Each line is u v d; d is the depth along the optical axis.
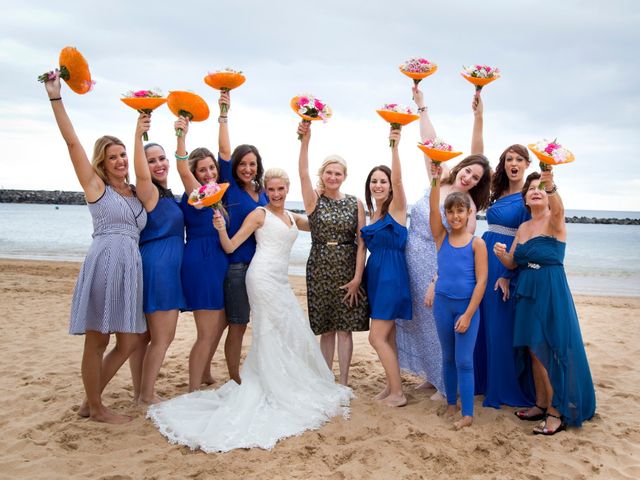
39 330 7.83
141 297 4.23
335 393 4.58
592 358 6.57
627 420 4.41
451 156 4.19
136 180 4.23
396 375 4.75
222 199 4.95
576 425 4.16
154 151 4.54
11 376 5.60
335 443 3.88
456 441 3.89
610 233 57.03
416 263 4.87
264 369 4.46
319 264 4.97
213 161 4.89
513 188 4.92
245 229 4.67
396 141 4.64
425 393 5.17
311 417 4.18
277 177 4.74
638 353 6.82
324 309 5.01
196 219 4.66
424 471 3.46
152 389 4.58
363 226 5.05
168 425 4.08
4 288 11.64
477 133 5.25
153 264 4.36
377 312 4.73
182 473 3.43
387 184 4.86
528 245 4.27
